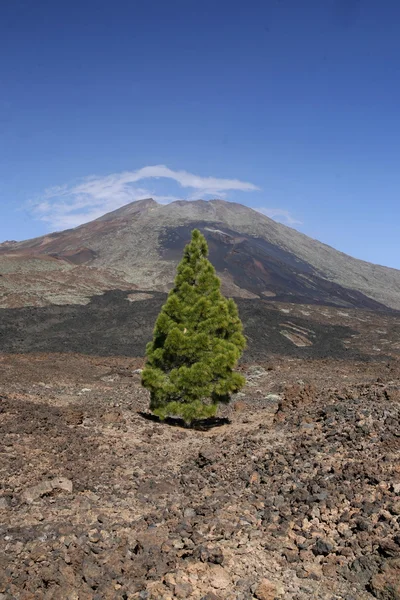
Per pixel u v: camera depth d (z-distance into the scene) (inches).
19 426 527.5
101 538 278.8
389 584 209.3
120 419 665.6
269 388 1058.7
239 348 775.7
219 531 286.7
